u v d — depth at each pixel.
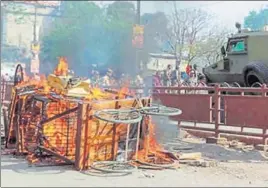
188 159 8.77
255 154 10.12
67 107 8.36
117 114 8.05
